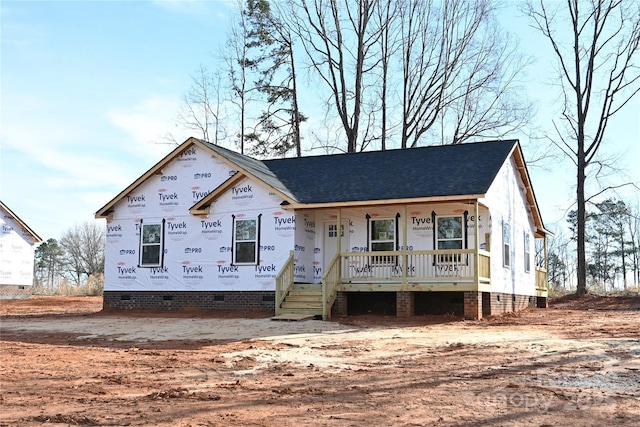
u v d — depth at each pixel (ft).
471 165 78.02
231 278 81.46
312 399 30.60
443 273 73.77
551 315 76.07
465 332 56.70
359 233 80.23
